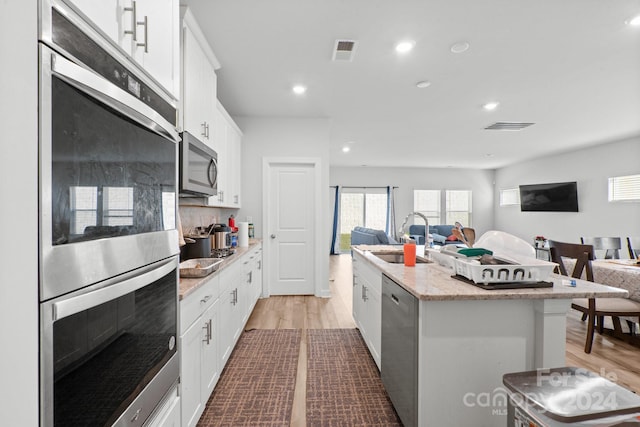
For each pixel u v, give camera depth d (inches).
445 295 54.6
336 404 77.6
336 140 226.1
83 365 28.1
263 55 103.7
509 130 195.8
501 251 73.3
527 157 291.7
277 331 124.6
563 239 268.8
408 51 101.0
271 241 172.1
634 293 108.9
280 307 154.3
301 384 86.6
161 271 41.7
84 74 27.4
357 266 119.7
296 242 173.8
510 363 58.3
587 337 106.3
